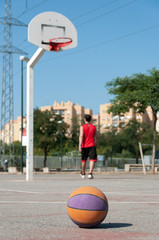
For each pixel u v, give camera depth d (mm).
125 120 139750
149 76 30516
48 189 9500
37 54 14211
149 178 18344
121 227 4168
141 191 9141
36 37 14422
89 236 3617
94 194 4035
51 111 58094
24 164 47656
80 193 4059
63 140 57812
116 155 67062
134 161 62469
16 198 7199
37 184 11703
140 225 4328
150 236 3680
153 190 9555
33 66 14281
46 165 56125
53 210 5516
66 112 150875
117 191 9023
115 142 65562
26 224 4297
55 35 14750
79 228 4055
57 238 3514
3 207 5816
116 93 31375
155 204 6352
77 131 64250
